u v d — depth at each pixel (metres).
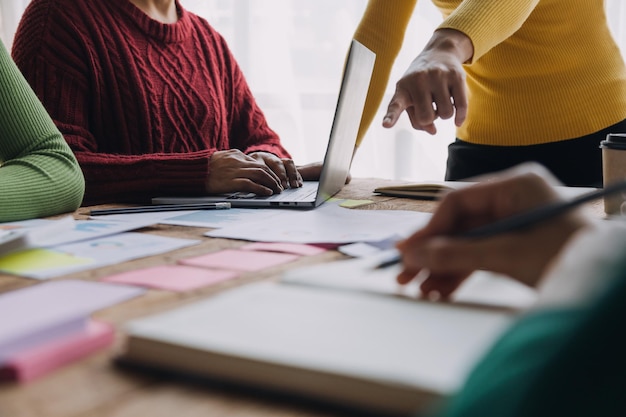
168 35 1.45
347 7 2.38
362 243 0.67
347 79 0.90
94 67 1.30
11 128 0.97
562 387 0.17
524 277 0.36
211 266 0.57
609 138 0.82
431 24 2.27
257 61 2.47
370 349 0.31
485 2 1.07
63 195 0.91
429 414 0.25
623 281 0.17
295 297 0.40
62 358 0.34
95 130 1.33
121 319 0.41
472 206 0.41
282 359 0.30
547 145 1.39
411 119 0.98
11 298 0.45
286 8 2.43
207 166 1.07
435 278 0.40
